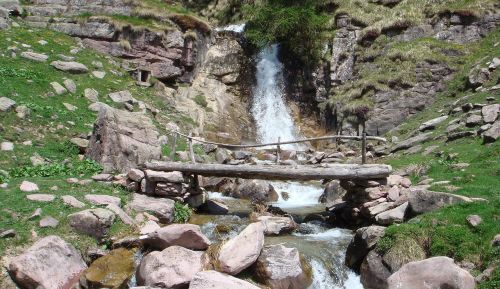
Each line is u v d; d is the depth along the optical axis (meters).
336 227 12.97
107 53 23.70
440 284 8.12
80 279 9.41
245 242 9.63
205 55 26.91
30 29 23.00
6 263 9.06
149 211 11.94
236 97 27.06
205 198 14.59
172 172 13.33
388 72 23.72
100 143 14.75
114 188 12.91
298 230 12.45
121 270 9.66
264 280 9.35
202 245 10.02
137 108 20.25
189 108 23.27
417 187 12.41
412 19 25.03
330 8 28.64
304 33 27.58
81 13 24.94
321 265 10.28
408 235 9.70
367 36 25.48
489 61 21.59
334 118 24.61
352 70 25.58
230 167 13.26
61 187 12.11
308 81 27.06
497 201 10.19
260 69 28.38
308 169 12.97
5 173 12.94
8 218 10.10
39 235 9.86
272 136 26.38
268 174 13.19
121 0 25.36
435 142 17.94
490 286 8.07
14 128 15.76
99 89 20.39
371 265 9.71
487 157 14.16
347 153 21.69
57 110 17.69
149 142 15.57
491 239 9.06
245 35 28.53
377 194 12.33
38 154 14.96
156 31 24.27
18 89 17.77
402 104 22.73
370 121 22.73
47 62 20.52
